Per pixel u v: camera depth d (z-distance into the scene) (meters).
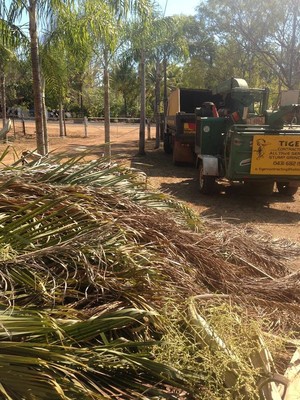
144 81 16.44
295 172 8.07
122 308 2.72
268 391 2.37
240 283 3.78
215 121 9.60
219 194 9.48
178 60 19.61
